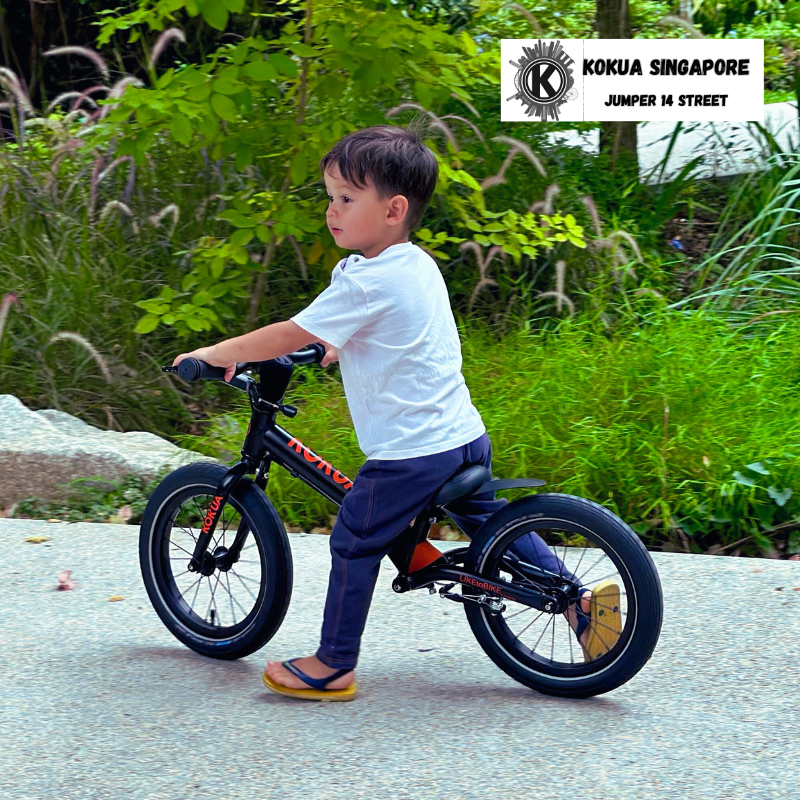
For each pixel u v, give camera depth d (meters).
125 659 3.15
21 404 5.13
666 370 4.84
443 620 3.46
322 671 2.85
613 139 7.60
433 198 6.10
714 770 2.46
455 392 2.80
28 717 2.76
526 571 2.88
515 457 4.46
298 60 5.52
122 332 5.60
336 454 4.57
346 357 2.77
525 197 6.35
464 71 5.45
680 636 3.27
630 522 4.29
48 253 5.70
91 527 4.38
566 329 5.41
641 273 6.30
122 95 5.53
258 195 5.45
